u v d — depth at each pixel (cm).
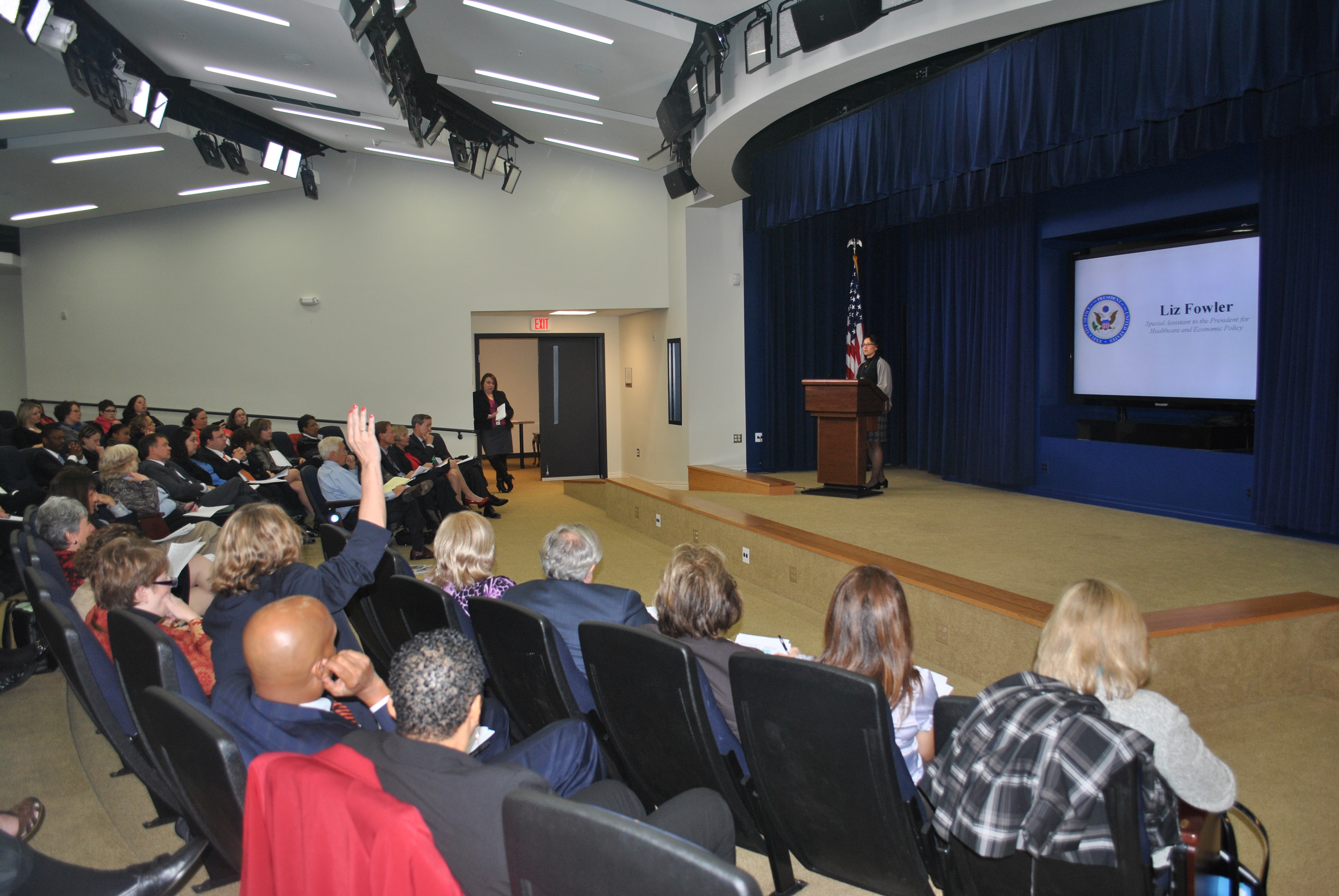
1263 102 479
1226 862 172
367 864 119
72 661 219
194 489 575
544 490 1010
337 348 1001
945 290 853
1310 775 273
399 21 473
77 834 247
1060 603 165
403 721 140
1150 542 526
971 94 543
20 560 360
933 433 897
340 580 237
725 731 195
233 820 152
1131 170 568
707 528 589
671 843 101
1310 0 386
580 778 180
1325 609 343
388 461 732
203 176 875
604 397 1139
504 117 820
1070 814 142
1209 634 320
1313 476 525
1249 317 618
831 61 518
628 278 1008
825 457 726
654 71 632
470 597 263
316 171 984
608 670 204
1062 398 768
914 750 193
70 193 880
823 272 1000
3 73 583
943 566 458
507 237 1000
